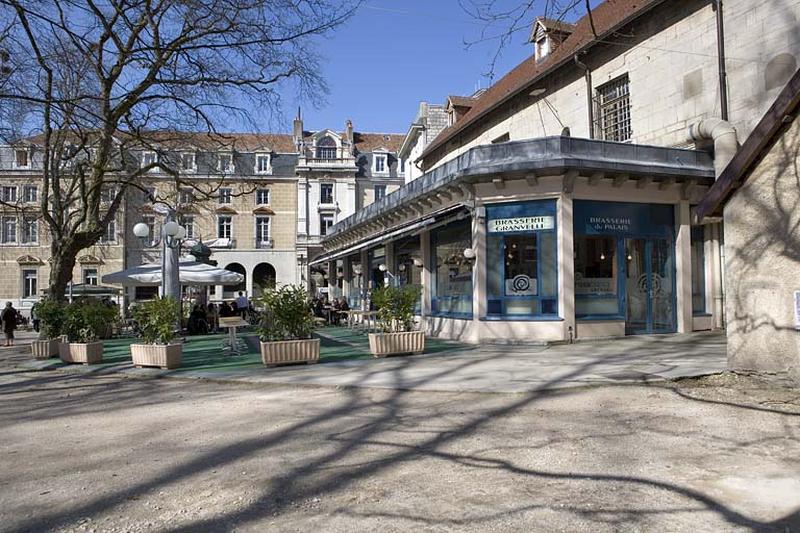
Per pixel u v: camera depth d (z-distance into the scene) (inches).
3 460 226.2
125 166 707.4
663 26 651.5
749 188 326.3
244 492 181.2
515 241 553.9
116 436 259.1
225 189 2038.6
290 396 342.3
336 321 969.5
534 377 359.9
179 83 554.3
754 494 170.6
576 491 175.0
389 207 781.3
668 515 156.9
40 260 1927.9
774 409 267.6
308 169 2082.9
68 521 162.1
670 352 450.0
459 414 278.4
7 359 638.5
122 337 824.9
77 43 493.4
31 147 717.9
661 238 577.9
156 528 155.7
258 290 517.7
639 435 232.4
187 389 387.5
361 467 203.0
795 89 291.6
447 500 170.4
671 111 639.8
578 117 783.7
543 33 948.6
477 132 1084.5
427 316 685.9
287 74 554.3
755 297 322.7
